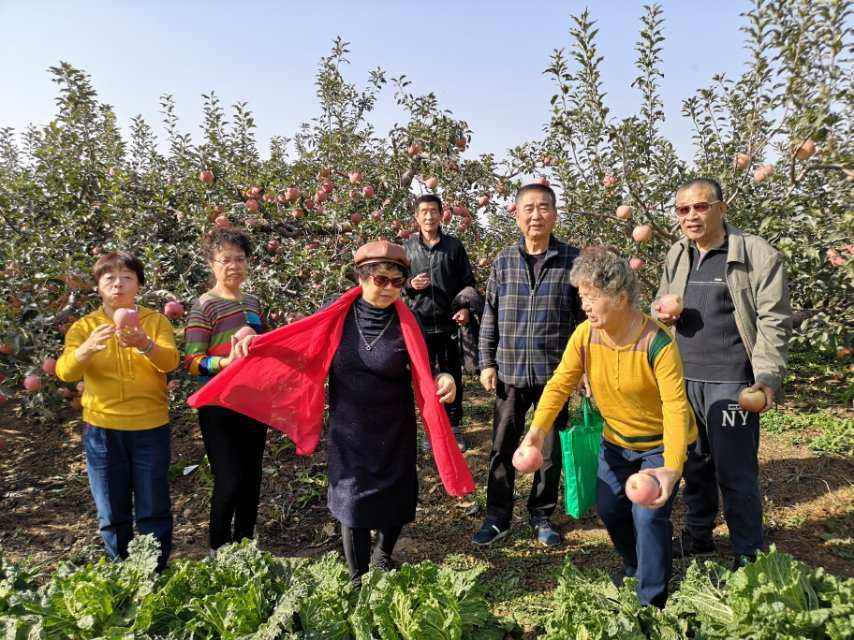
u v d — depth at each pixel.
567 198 6.29
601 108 5.72
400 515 2.73
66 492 4.29
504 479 3.52
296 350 2.81
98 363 2.82
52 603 2.41
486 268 6.59
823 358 6.71
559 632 2.40
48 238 5.32
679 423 2.26
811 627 2.12
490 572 3.30
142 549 2.67
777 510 3.82
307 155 7.07
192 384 4.99
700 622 2.42
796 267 5.46
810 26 4.59
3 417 5.46
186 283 5.20
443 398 2.69
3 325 4.41
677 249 3.14
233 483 2.96
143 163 7.13
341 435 2.71
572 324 3.36
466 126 6.64
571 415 5.12
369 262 2.63
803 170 5.20
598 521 3.83
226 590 2.43
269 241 5.75
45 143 6.18
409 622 2.33
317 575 2.68
